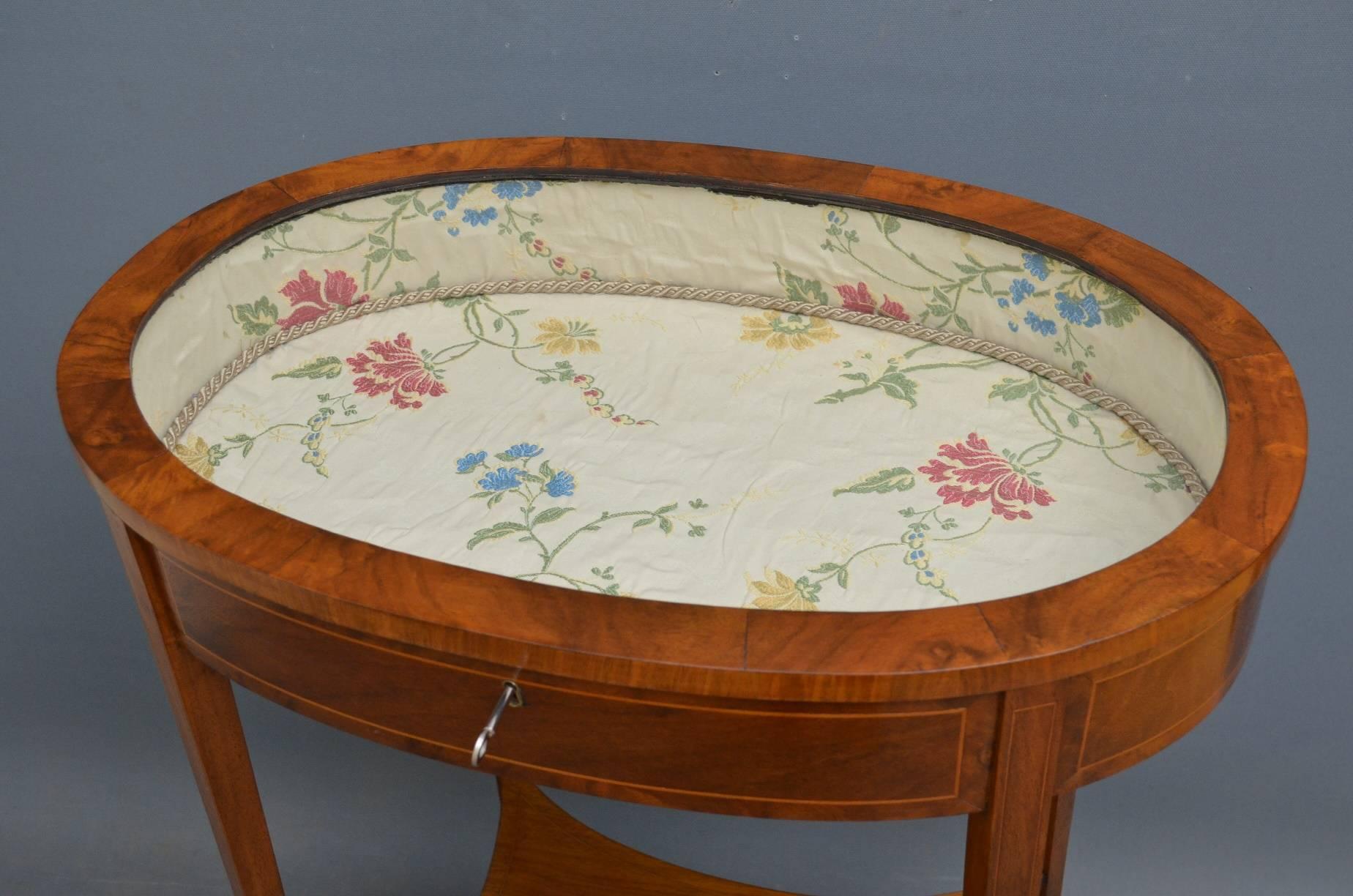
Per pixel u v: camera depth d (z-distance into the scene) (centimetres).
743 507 119
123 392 111
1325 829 185
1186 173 172
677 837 191
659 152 147
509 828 176
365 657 98
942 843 190
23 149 177
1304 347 177
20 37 172
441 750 100
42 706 194
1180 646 94
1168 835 185
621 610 90
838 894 185
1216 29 163
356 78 176
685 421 132
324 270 144
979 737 91
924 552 113
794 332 146
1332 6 161
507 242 150
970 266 136
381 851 187
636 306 151
